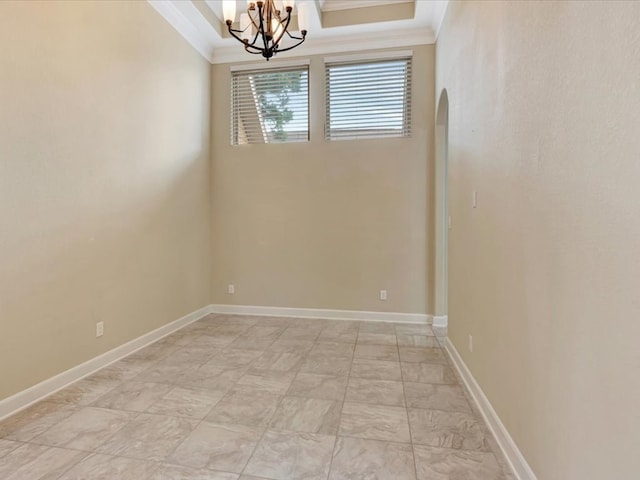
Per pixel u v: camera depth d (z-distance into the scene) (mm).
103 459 1661
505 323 1742
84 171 2555
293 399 2264
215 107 4426
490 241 1984
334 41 4086
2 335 2012
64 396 2275
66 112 2395
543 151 1353
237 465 1626
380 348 3221
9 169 2033
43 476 1543
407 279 4086
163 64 3486
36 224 2199
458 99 2750
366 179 4129
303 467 1615
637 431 857
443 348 3223
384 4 3775
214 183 4461
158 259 3447
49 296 2295
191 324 3979
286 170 4301
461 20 2645
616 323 933
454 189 2895
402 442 1812
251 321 4117
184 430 1907
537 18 1396
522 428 1535
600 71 1000
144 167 3217
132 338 3086
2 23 1977
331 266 4238
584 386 1083
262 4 2447
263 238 4379
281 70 4320
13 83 2041
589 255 1057
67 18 2391
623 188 905
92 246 2641
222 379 2555
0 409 1995
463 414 2090
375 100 4109
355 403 2215
